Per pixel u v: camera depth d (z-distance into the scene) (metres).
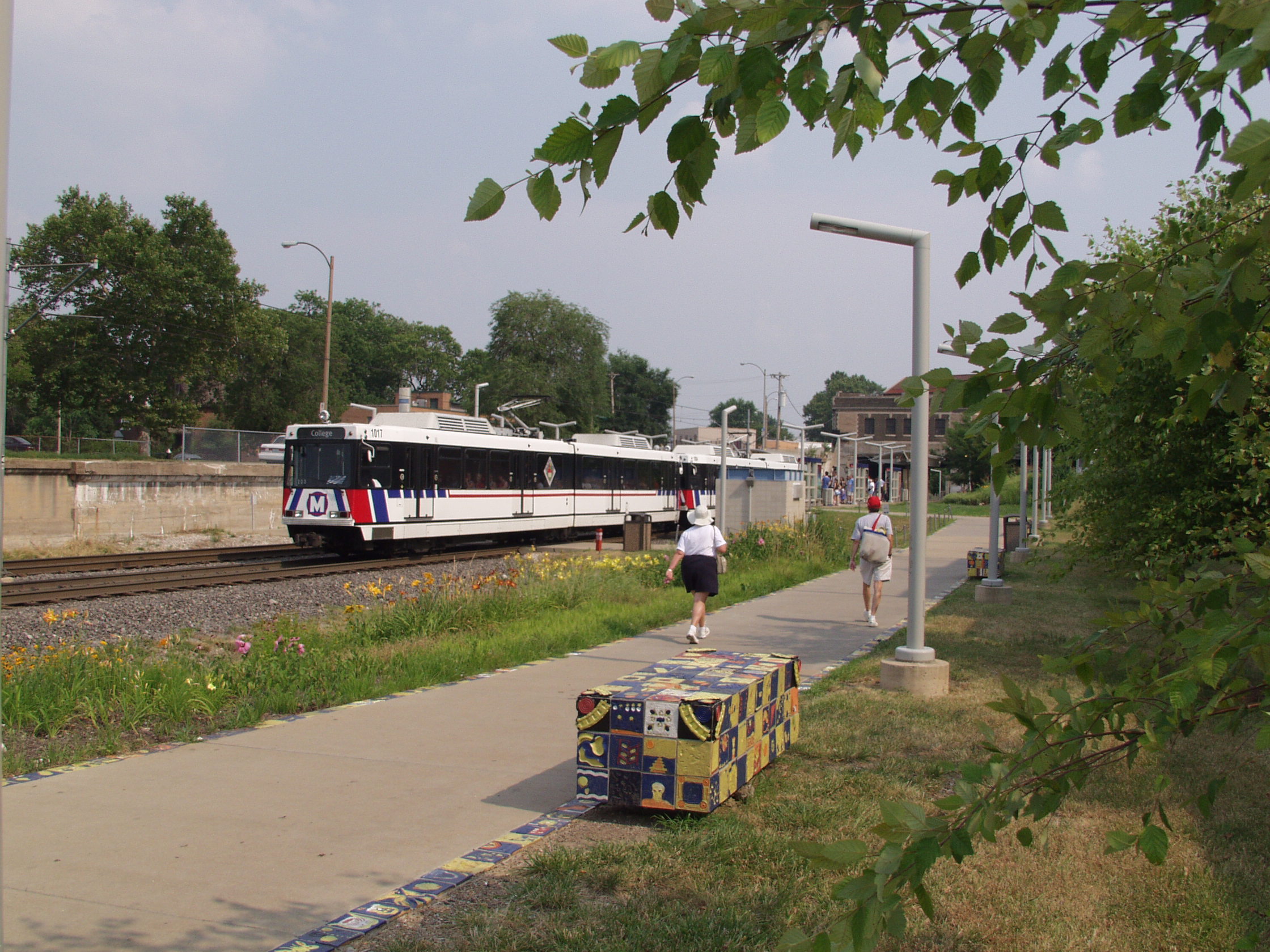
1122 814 5.64
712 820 5.40
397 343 100.88
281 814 5.52
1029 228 2.88
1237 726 2.87
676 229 2.29
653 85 2.01
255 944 3.93
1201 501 9.36
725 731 5.47
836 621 13.93
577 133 2.07
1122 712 2.82
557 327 74.81
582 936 4.02
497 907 4.32
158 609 14.58
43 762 6.51
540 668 10.13
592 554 26.38
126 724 7.47
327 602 15.97
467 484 26.45
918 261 9.31
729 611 14.99
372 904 4.32
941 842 2.39
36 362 58.97
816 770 6.44
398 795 5.89
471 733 7.41
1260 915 4.35
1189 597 3.01
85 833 5.18
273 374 72.00
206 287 58.34
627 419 114.31
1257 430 8.43
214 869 4.70
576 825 5.41
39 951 3.83
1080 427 2.71
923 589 9.10
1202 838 5.26
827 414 166.88
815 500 52.25
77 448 47.34
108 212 59.62
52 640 12.17
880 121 2.35
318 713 8.09
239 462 34.94
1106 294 2.46
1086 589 18.05
